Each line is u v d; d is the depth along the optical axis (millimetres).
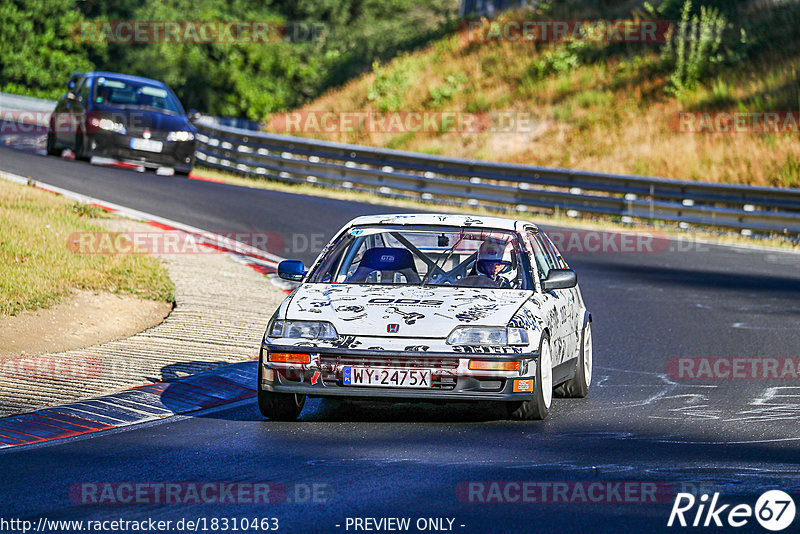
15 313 37344
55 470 21922
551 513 18922
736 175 91875
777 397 30859
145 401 28859
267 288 47406
